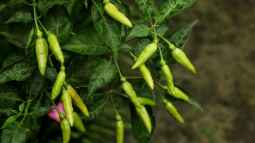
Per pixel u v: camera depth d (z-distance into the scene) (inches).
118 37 27.0
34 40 27.5
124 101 31.3
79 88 29.9
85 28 27.8
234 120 101.7
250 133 100.7
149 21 28.2
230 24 122.0
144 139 31.1
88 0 28.6
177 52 28.1
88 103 30.6
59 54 26.3
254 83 109.5
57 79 27.0
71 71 28.9
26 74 27.9
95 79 28.0
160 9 28.3
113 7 26.9
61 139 35.8
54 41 26.4
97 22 27.1
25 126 28.3
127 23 26.7
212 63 111.6
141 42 28.6
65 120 28.8
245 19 124.9
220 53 114.3
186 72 106.4
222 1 126.6
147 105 30.7
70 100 28.1
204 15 120.9
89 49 27.4
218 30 119.6
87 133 49.8
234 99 105.7
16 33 33.2
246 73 111.5
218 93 105.7
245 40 119.4
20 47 32.4
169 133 96.1
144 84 30.1
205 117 100.3
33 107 28.3
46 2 27.3
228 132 99.7
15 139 27.8
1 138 27.8
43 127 34.0
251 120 102.6
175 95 29.6
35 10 27.2
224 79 108.8
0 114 29.1
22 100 28.8
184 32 29.3
